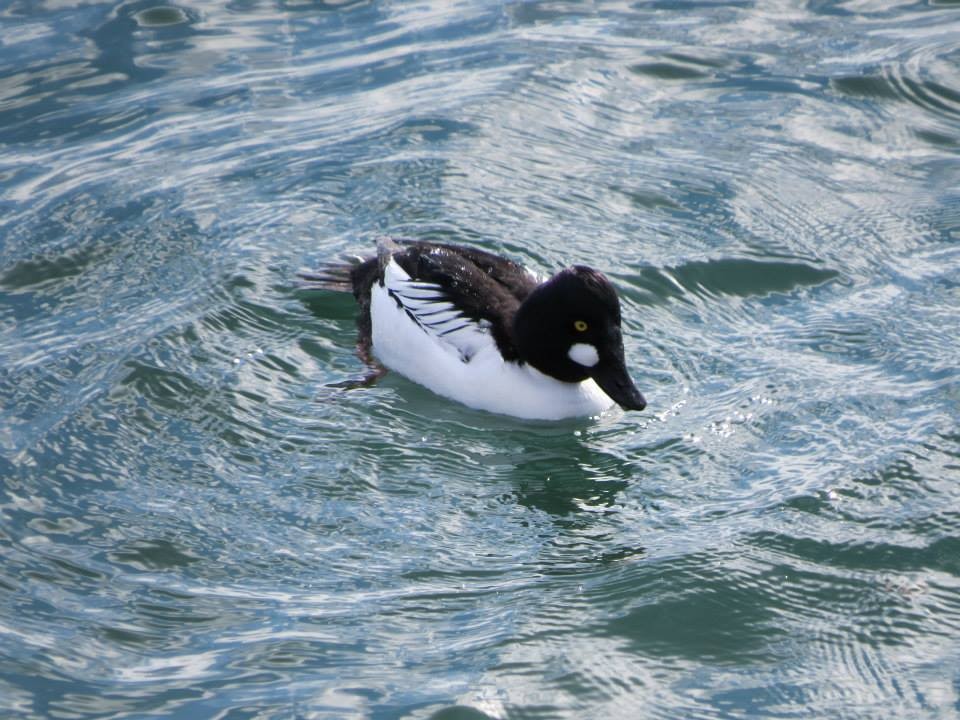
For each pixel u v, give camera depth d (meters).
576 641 9.02
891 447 11.09
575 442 11.70
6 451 11.13
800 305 13.39
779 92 17.56
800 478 10.80
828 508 10.40
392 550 10.12
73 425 11.48
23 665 8.78
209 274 13.73
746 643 9.02
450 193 15.24
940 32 19.00
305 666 8.78
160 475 10.91
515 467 11.30
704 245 14.33
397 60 18.44
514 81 17.77
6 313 13.17
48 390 11.96
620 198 15.23
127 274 13.78
